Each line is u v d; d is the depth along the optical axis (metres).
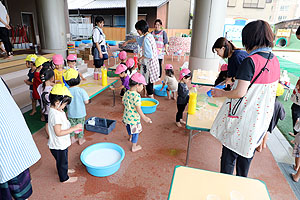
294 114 3.00
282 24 16.97
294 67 9.20
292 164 2.67
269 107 1.64
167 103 4.61
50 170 2.44
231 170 1.96
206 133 3.40
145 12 19.17
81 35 15.78
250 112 1.67
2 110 1.01
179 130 3.46
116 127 3.48
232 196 1.26
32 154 1.15
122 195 2.10
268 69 1.56
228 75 2.53
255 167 2.59
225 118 1.86
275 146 3.05
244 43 1.67
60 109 1.98
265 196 1.29
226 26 17.00
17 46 8.71
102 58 5.20
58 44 6.77
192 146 3.01
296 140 2.41
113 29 19.22
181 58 10.48
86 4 21.11
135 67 5.39
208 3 5.70
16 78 4.27
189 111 2.62
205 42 6.02
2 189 1.08
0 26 5.33
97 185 2.22
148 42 4.23
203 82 3.78
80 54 9.04
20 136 1.08
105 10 20.38
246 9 28.67
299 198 2.14
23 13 10.23
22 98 4.06
